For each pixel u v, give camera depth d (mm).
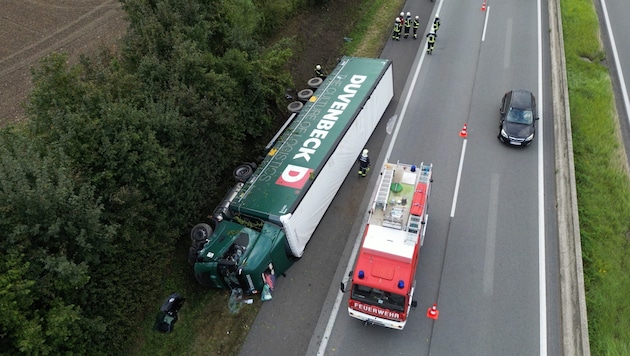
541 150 18578
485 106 20906
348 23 27250
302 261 15352
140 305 12844
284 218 13719
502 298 13758
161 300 13727
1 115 17562
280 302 14172
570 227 14969
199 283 14562
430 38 23531
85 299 11102
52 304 10164
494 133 19469
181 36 15359
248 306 14070
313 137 16516
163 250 13492
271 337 13336
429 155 18719
